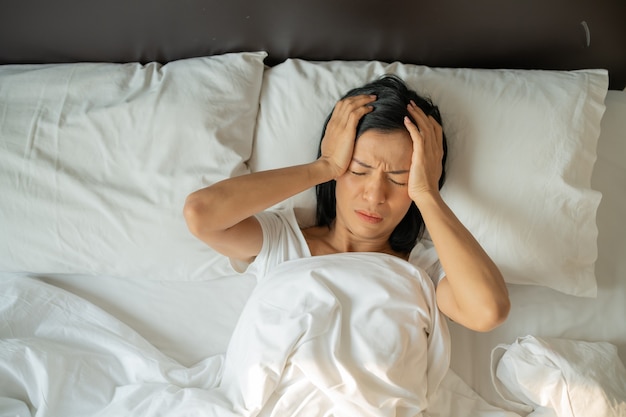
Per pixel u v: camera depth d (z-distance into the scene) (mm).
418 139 1039
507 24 1301
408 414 1039
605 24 1292
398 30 1316
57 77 1293
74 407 1089
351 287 1068
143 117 1232
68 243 1225
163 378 1131
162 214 1215
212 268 1254
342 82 1282
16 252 1228
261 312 1070
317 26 1312
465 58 1375
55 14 1284
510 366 1141
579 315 1266
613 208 1341
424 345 1082
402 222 1199
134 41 1343
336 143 1094
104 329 1193
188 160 1228
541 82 1254
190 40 1343
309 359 996
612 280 1292
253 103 1296
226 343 1247
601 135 1393
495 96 1233
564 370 1093
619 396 1086
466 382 1225
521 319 1265
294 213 1246
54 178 1220
